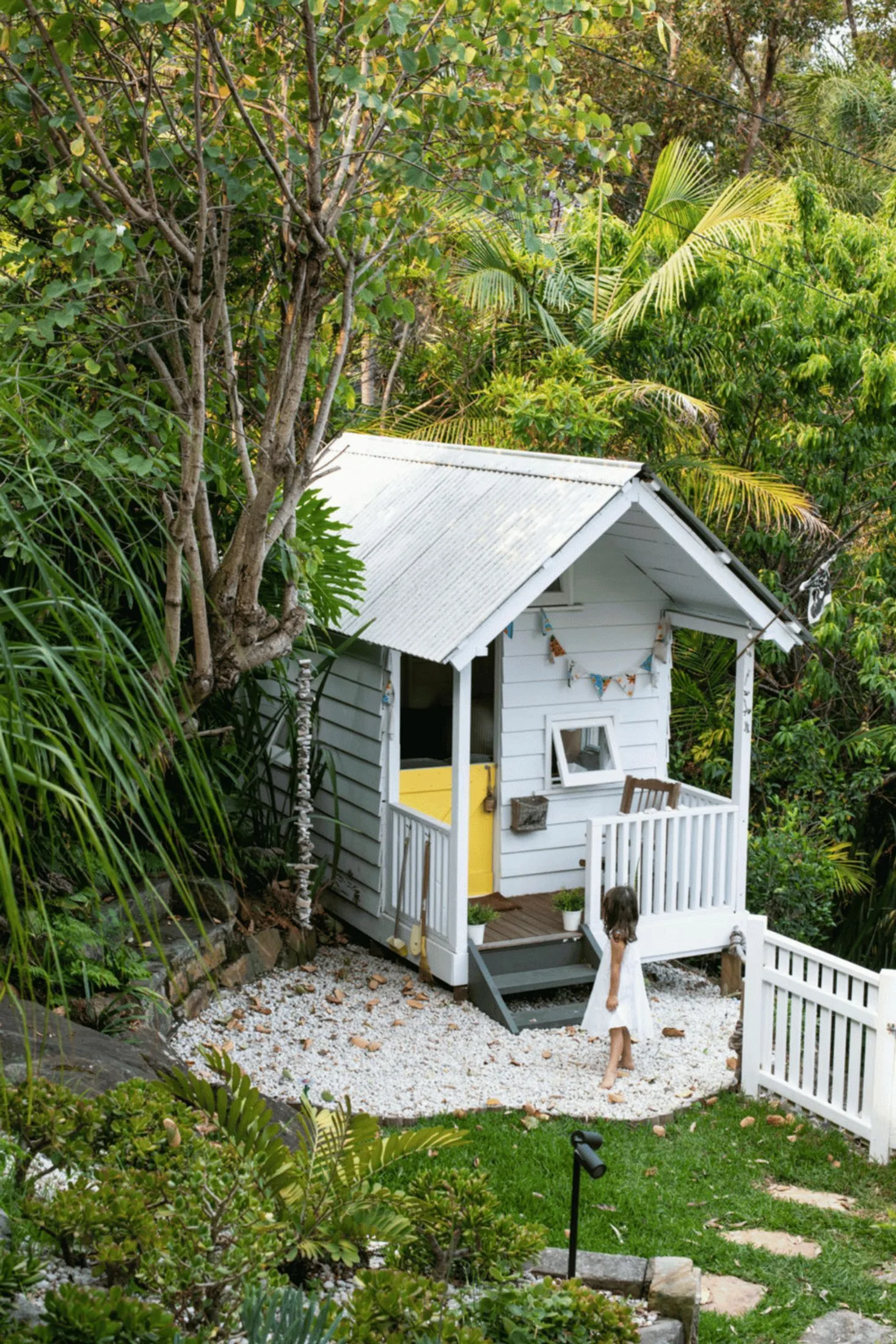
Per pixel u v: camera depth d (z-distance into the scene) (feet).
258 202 25.59
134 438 22.68
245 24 22.84
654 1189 24.36
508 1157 25.20
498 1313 14.39
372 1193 15.93
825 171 79.15
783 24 85.15
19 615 12.98
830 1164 26.02
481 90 23.25
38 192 21.58
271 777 36.52
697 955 36.11
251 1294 12.61
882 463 47.73
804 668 49.57
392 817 35.53
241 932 32.94
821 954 27.68
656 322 50.88
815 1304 20.57
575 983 33.68
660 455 51.39
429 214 25.08
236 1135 16.08
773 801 46.60
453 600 32.81
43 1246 13.75
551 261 26.89
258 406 29.84
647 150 83.97
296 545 26.27
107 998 24.81
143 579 26.78
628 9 23.07
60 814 22.07
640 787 37.60
